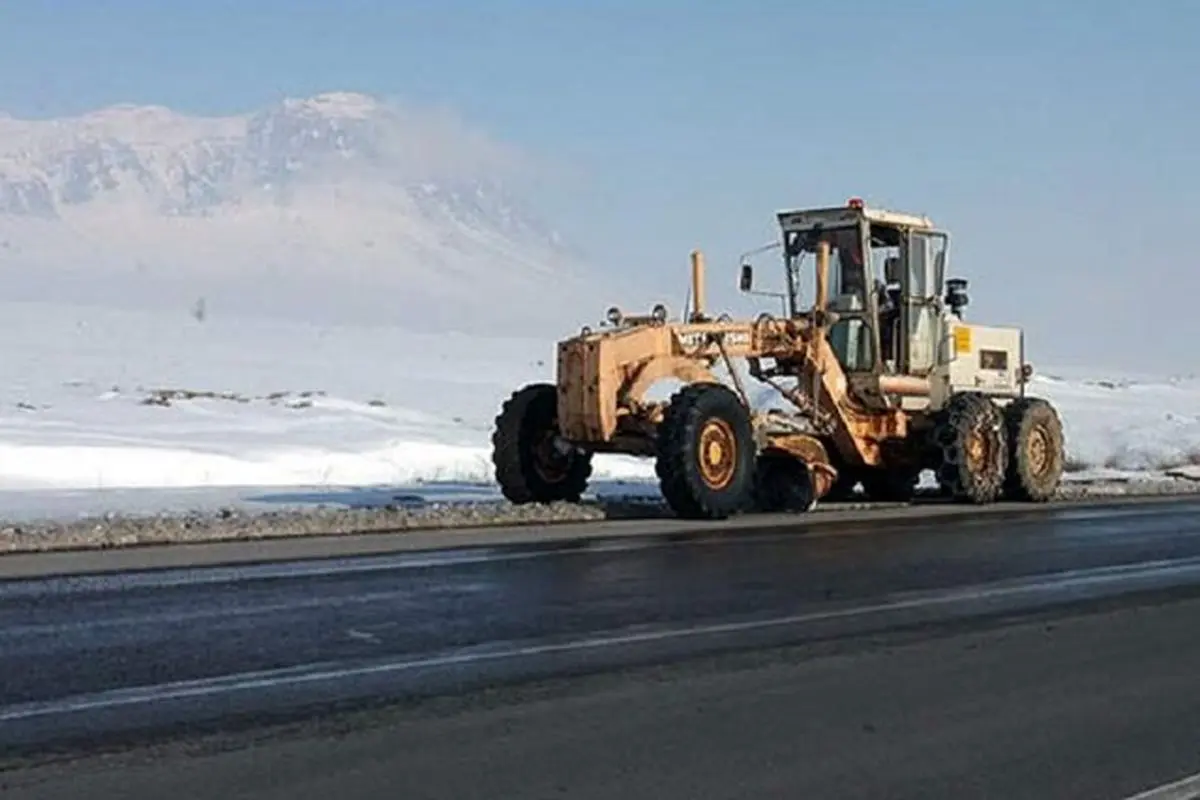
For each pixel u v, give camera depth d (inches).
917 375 924.6
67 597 469.1
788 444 852.6
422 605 473.1
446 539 647.8
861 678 394.9
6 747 301.0
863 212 896.9
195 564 549.6
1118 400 2625.5
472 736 321.7
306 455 1190.9
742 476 782.5
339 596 484.1
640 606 488.1
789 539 692.1
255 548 603.2
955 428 911.7
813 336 877.2
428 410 1887.3
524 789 285.9
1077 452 1617.9
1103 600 544.4
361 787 282.5
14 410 1494.8
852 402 896.9
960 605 519.8
